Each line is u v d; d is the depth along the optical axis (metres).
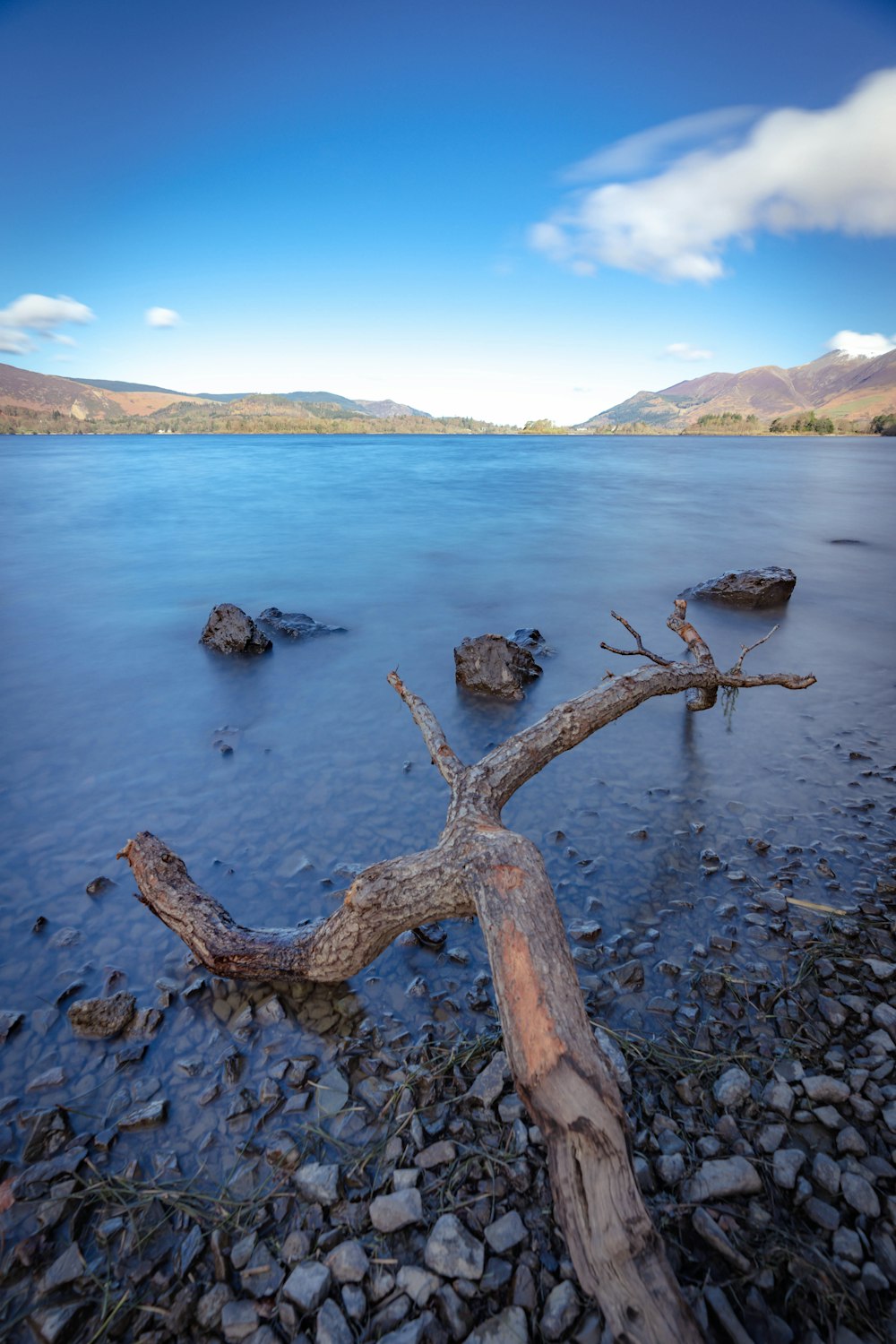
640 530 17.48
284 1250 1.91
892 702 6.19
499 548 14.80
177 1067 2.53
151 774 4.89
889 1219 1.95
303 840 4.04
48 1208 2.02
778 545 15.34
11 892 3.59
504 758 3.42
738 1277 1.82
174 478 33.97
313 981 2.90
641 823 4.16
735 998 2.81
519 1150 2.16
